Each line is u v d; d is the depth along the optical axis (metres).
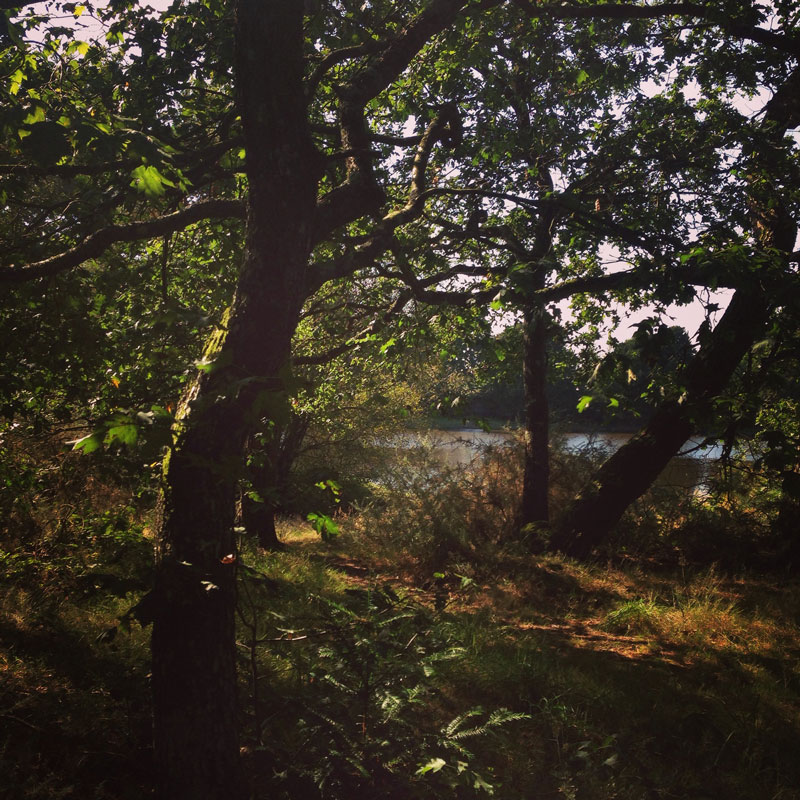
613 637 8.27
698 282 5.86
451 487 13.16
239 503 3.80
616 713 5.83
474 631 7.64
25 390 5.13
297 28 3.69
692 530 12.66
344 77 8.41
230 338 3.59
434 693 5.17
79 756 4.06
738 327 7.10
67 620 5.74
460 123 7.57
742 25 8.08
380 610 4.94
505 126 9.84
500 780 4.52
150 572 4.02
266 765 4.05
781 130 9.08
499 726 5.14
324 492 3.66
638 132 9.52
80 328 4.91
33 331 4.88
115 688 4.86
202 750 3.54
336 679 4.58
